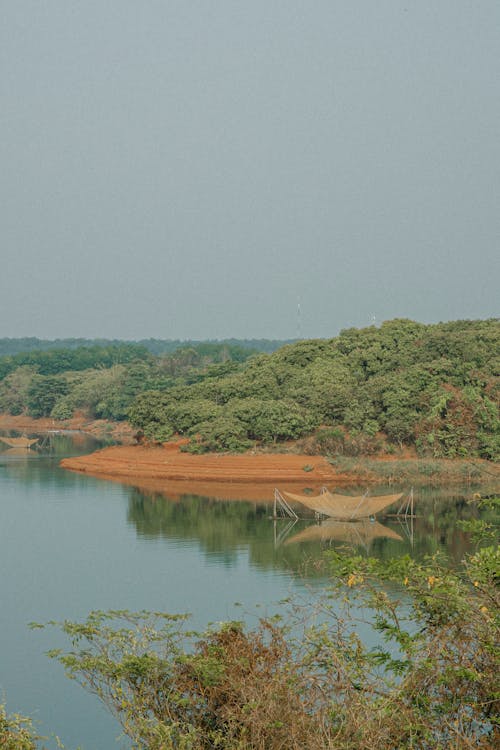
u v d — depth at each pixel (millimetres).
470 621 14180
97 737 24672
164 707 16109
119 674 16453
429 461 89000
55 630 36406
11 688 29609
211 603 39250
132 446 110750
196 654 16812
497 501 20516
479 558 15781
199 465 93875
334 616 15953
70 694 29094
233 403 107062
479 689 13734
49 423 183625
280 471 90062
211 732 14992
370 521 65750
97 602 40688
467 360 102062
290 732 13391
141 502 75938
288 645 16203
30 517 67625
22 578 46312
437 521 65375
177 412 106500
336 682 14320
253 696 14125
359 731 13203
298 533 60719
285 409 99375
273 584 43188
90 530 61781
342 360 115875
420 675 13906
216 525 64312
